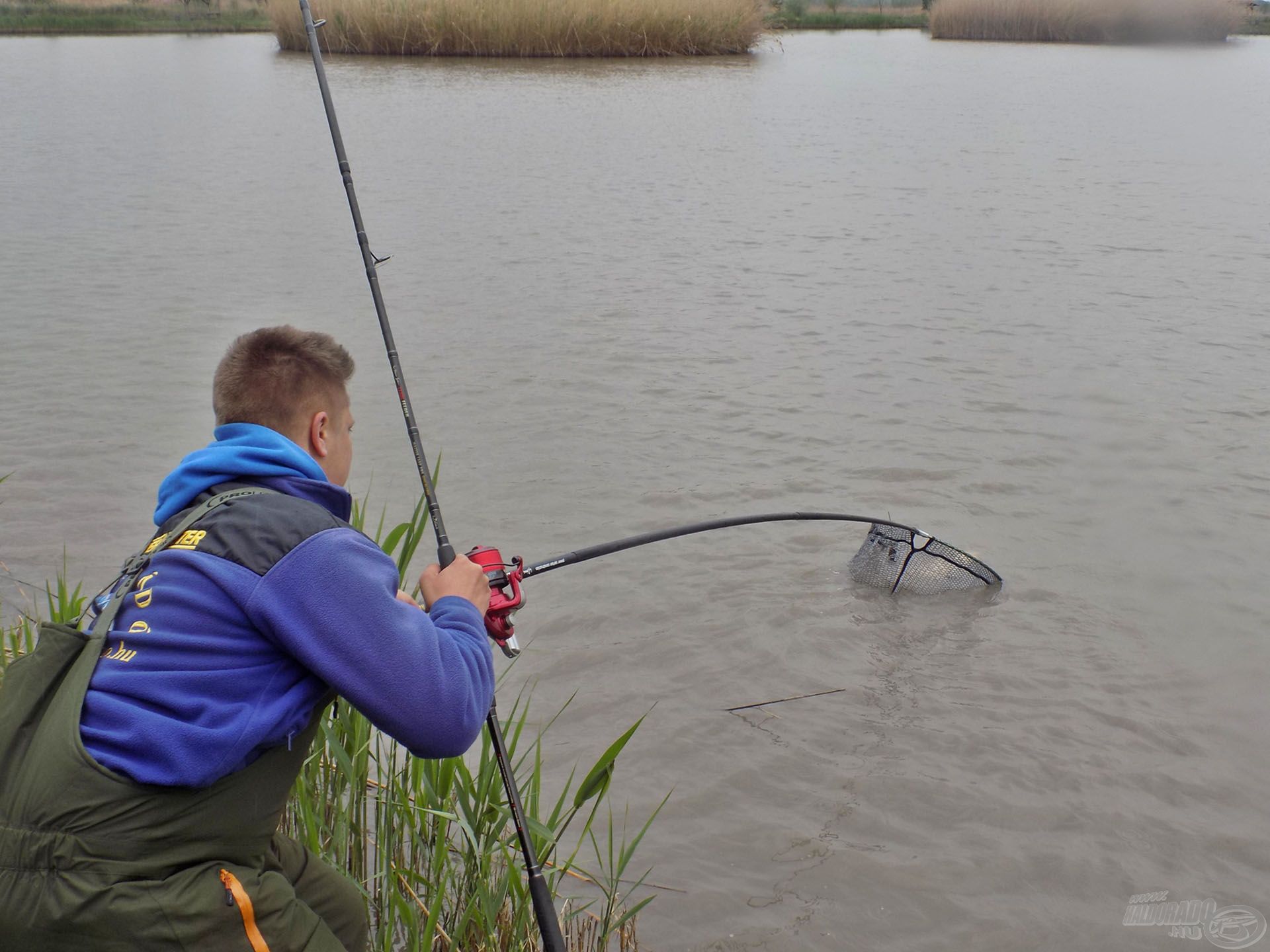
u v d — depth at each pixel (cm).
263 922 181
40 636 185
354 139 1861
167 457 636
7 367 773
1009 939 320
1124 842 358
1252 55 3997
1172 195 1520
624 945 309
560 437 675
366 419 696
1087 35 4359
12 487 589
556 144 1859
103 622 184
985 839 359
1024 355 843
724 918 326
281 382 204
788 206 1402
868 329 905
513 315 921
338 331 873
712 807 373
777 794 379
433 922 262
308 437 208
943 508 592
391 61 3148
